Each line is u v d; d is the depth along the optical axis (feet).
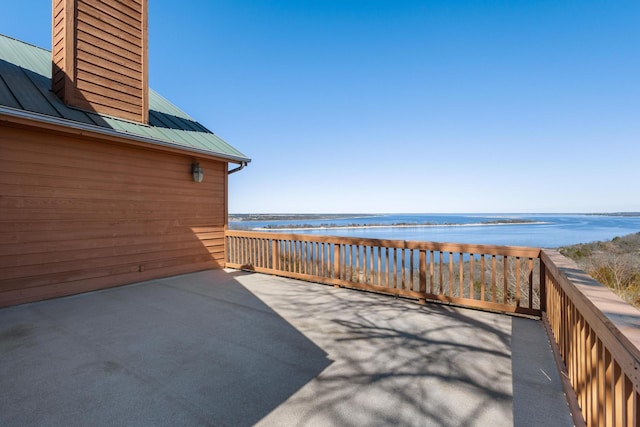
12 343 9.34
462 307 13.12
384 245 15.05
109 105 17.21
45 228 14.05
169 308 12.99
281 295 15.08
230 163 23.31
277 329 10.59
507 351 8.81
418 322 11.28
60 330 10.44
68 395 6.53
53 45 16.58
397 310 12.75
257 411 5.99
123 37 17.98
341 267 17.01
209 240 21.72
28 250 13.56
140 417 5.79
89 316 11.93
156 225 18.51
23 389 6.76
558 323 8.27
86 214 15.43
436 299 13.48
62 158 14.56
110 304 13.55
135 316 11.94
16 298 13.24
